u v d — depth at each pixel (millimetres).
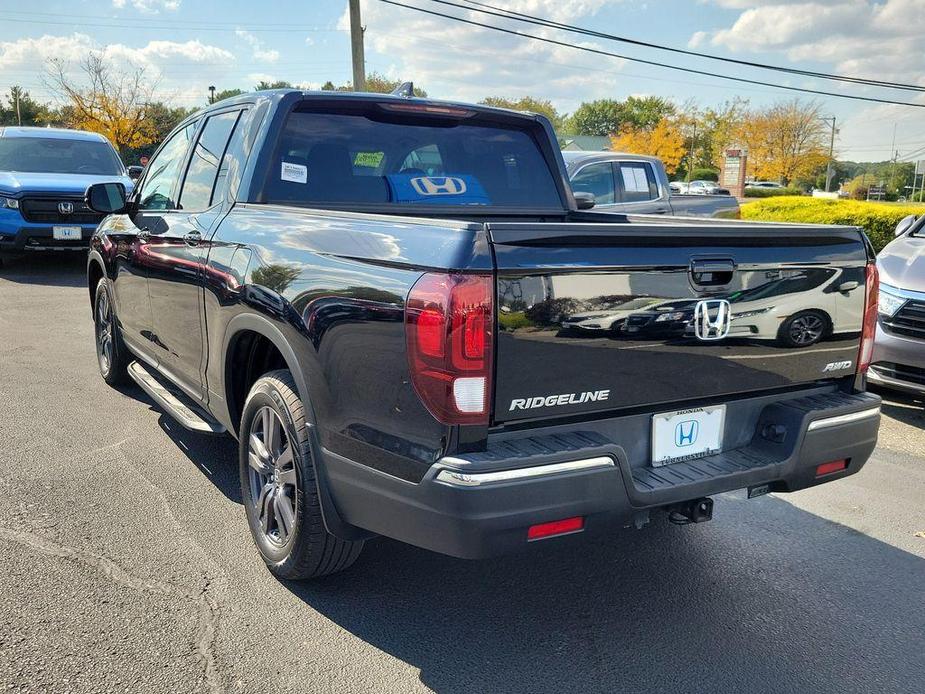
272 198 3643
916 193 87250
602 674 2707
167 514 3783
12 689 2480
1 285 10562
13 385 5883
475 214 4219
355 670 2676
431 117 4121
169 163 4730
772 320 2914
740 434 3023
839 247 3074
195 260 3801
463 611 3074
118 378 5785
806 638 2955
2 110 70688
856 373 3248
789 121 68688
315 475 2865
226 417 3684
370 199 3898
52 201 11094
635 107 108188
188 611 2971
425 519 2428
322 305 2768
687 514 2834
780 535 3850
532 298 2383
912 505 4258
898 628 3039
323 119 3812
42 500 3893
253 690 2545
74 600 3006
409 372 2418
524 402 2420
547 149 4570
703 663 2785
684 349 2715
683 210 10688
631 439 2723
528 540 2426
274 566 3193
